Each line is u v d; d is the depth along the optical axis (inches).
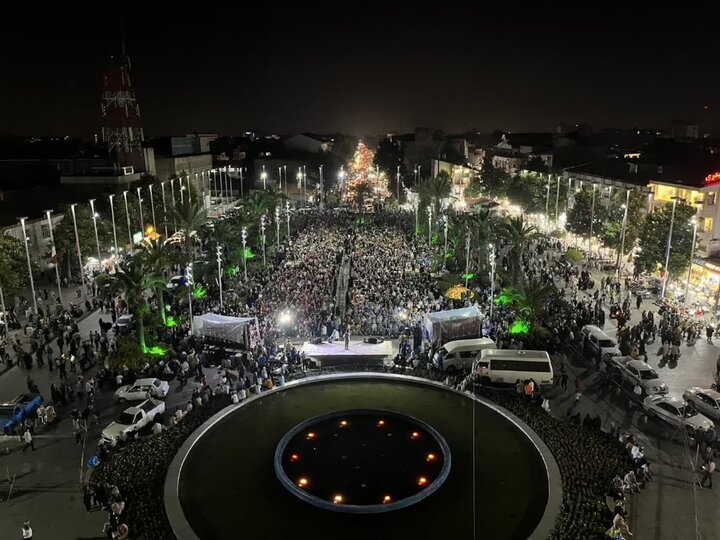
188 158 5629.9
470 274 2785.4
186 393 1749.5
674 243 2492.6
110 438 1465.3
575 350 2004.2
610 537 1092.5
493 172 4827.8
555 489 1246.9
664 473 1317.7
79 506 1243.8
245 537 1148.5
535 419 1523.1
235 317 2090.3
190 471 1359.5
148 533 1143.6
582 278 2659.9
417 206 4030.5
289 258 3262.8
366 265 2989.7
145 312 2124.8
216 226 3051.2
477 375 1761.8
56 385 1812.3
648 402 1568.7
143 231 3587.6
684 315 2215.8
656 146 4987.7
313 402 1678.2
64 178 3939.5
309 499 1213.1
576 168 4237.2
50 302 2640.3
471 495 1261.1
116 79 4473.4
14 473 1364.4
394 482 1316.4
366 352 1910.7
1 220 2913.4
